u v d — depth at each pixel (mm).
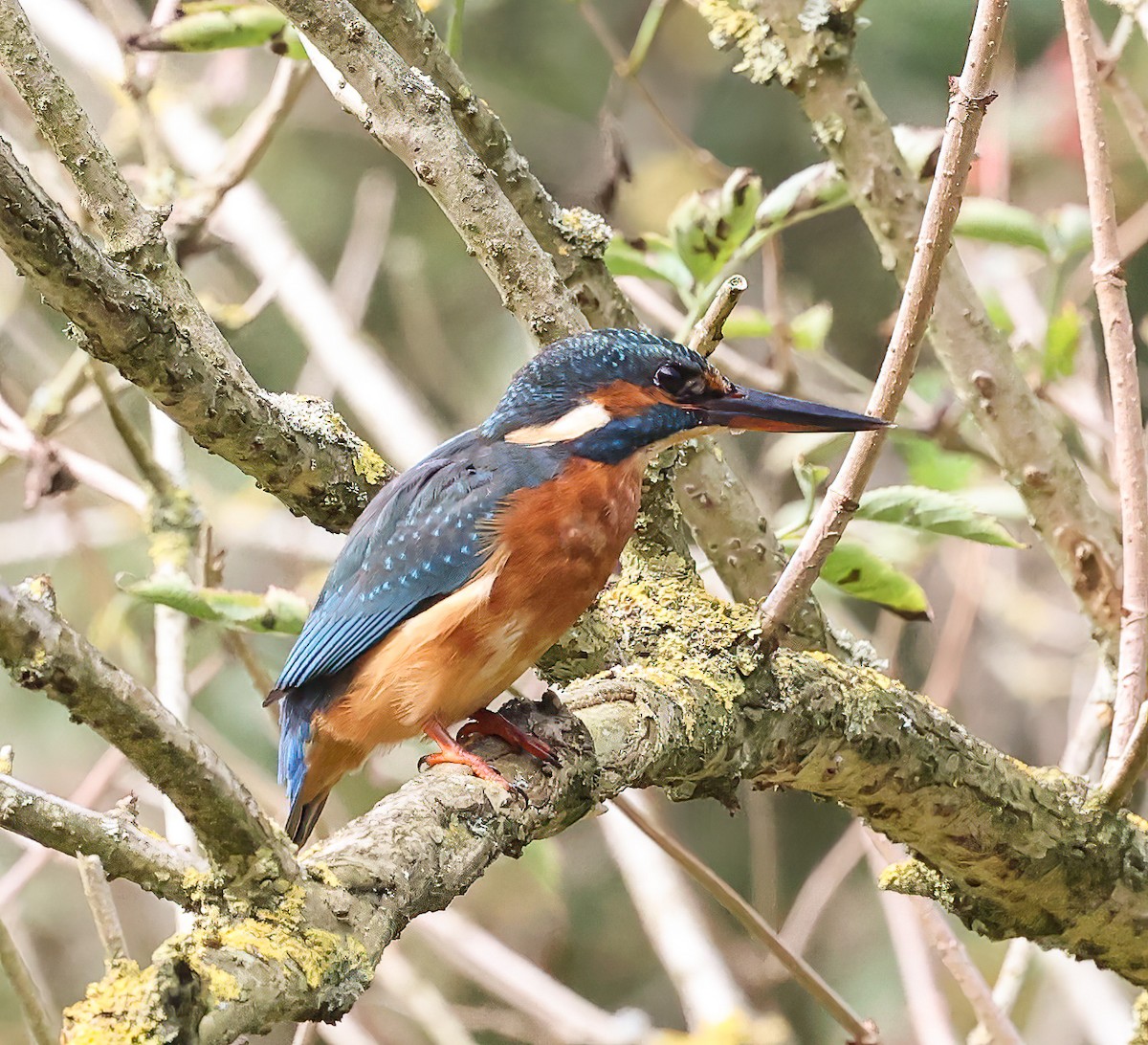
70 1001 13367
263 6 7473
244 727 13336
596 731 5520
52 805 4344
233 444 6199
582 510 6477
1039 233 8609
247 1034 3641
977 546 10945
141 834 4414
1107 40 12656
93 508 13648
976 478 11047
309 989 3832
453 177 6527
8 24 5617
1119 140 12289
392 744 6676
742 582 7258
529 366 6895
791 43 7375
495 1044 13086
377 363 12203
